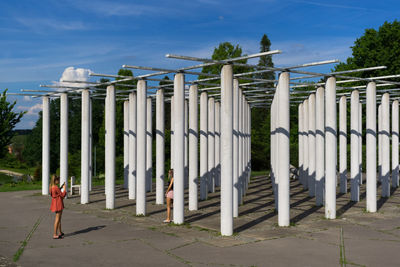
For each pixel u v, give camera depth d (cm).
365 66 3528
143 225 1138
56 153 6088
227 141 1012
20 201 1688
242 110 1609
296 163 3391
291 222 1172
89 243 923
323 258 789
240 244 908
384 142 1698
